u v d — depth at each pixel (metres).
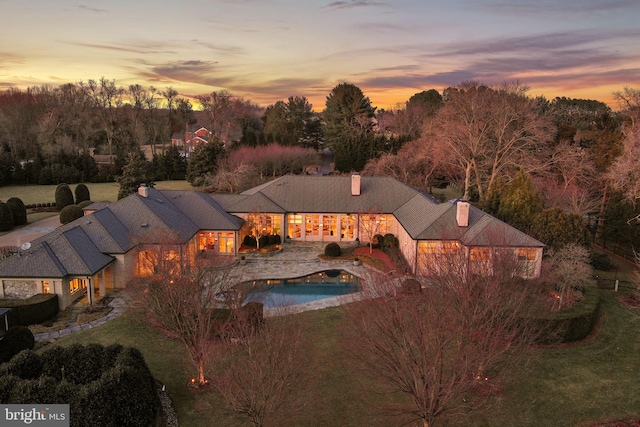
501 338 19.44
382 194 47.12
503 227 33.34
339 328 26.20
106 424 16.23
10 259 29.20
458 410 18.61
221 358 20.66
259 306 25.45
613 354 23.83
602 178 47.28
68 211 49.72
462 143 58.16
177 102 114.06
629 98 50.31
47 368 18.66
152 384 19.11
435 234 34.97
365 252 42.31
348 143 79.69
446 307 18.78
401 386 17.03
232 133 116.50
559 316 24.47
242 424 18.25
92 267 29.89
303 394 18.77
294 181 48.34
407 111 107.94
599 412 19.17
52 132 84.31
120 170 82.06
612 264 37.81
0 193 67.50
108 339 24.78
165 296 21.83
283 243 45.41
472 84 65.81
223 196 47.38
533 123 52.69
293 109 108.00
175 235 32.97
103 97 99.00
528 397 20.06
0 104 90.69
